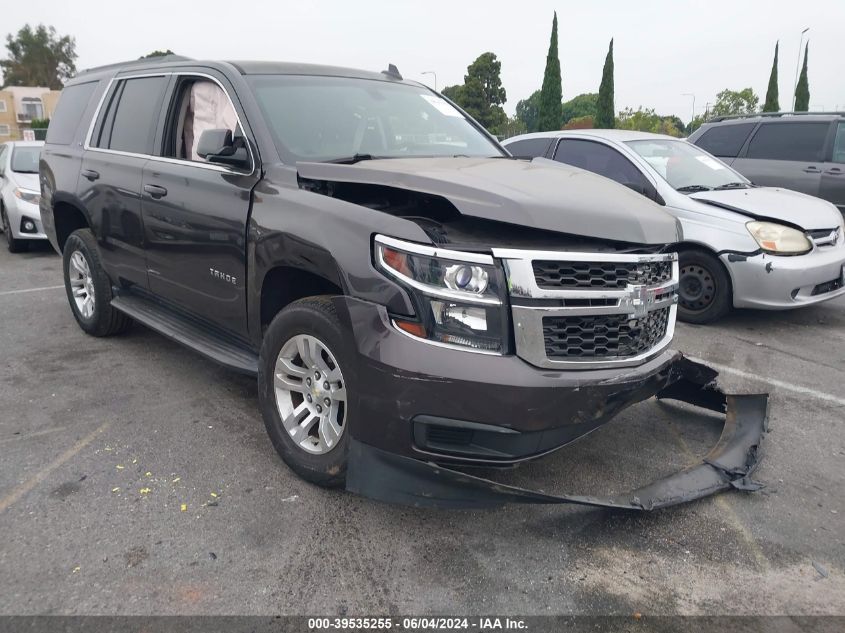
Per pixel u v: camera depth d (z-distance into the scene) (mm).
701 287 6336
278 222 3277
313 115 3918
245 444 3740
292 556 2779
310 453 3227
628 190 3514
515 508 3180
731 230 6070
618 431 4031
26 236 9758
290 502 3164
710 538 2982
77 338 5629
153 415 4109
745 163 9820
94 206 5016
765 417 3805
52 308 6637
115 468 3463
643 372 2998
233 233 3604
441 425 2684
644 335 3100
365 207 3037
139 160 4559
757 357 5484
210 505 3129
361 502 3178
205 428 3939
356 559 2771
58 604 2482
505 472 3494
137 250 4590
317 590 2584
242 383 4656
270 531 2941
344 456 3066
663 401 4488
